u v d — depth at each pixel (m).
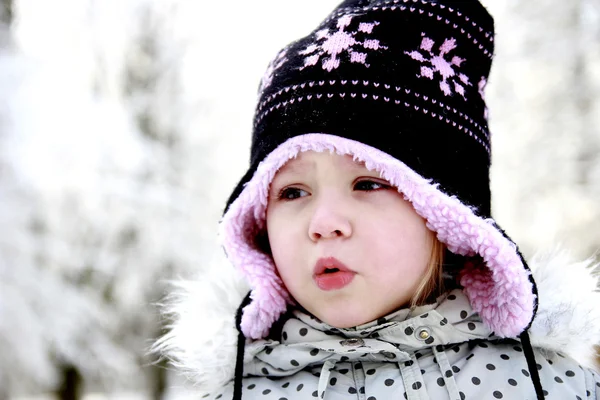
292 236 1.04
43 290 4.66
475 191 1.08
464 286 1.10
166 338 1.32
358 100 1.02
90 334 4.99
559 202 7.06
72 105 5.07
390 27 1.09
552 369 1.07
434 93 1.05
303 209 1.04
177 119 6.21
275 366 1.11
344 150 1.00
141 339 5.52
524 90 7.29
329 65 1.06
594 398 1.04
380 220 1.00
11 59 4.92
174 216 5.52
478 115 1.13
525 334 1.03
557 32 6.95
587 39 6.87
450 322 1.06
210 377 1.19
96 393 6.01
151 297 5.40
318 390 1.03
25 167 4.56
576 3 6.92
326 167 1.02
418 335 1.04
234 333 1.16
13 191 4.60
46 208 4.81
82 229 5.03
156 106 6.18
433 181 1.01
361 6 1.18
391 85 1.03
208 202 5.91
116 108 5.55
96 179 4.97
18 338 4.55
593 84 7.05
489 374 1.03
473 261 1.12
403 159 1.00
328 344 1.05
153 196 5.38
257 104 1.20
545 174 7.13
